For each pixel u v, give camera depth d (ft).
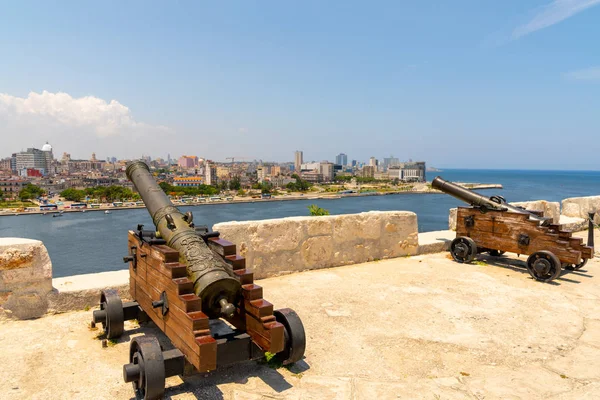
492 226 25.79
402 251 28.58
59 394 11.24
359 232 26.50
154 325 16.06
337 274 23.79
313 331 15.69
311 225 24.36
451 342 14.89
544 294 20.51
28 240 16.57
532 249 23.99
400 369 12.91
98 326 15.92
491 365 13.23
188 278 12.39
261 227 22.34
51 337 14.79
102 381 11.95
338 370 12.79
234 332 13.52
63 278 18.83
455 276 23.57
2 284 15.88
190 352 10.79
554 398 11.29
